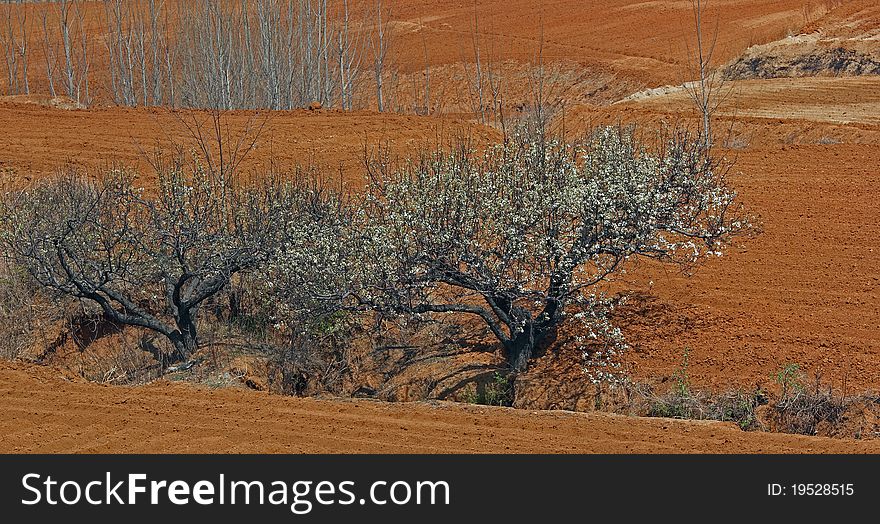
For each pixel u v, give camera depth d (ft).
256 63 181.57
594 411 67.92
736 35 248.11
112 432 58.90
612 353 72.69
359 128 129.70
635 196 68.23
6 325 81.87
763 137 128.47
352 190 99.96
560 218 70.44
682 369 70.49
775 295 80.48
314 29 192.44
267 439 57.77
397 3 315.37
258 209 80.18
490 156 85.76
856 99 172.35
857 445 57.31
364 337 78.64
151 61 224.33
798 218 94.17
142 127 128.67
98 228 79.66
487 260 70.95
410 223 70.64
